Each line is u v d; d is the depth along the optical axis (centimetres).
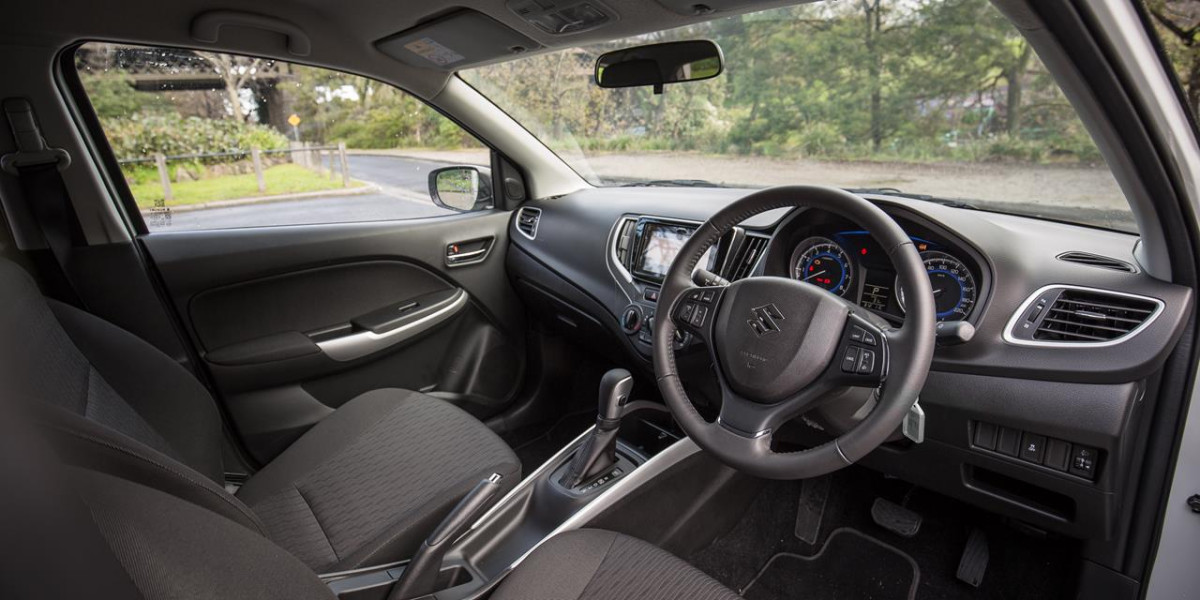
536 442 255
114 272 182
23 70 164
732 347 119
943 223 142
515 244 250
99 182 181
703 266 183
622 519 157
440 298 238
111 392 120
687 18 164
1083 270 130
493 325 256
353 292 220
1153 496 137
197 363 195
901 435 126
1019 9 84
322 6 175
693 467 169
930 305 103
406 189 239
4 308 84
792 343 113
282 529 136
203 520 68
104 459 67
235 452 203
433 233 234
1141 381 123
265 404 205
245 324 201
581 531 128
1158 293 120
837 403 120
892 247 107
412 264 231
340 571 125
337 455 156
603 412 163
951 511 194
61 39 164
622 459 173
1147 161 104
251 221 217
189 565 58
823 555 189
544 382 268
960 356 139
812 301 114
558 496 158
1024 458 137
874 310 155
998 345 134
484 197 258
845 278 159
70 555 39
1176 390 129
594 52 218
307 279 211
